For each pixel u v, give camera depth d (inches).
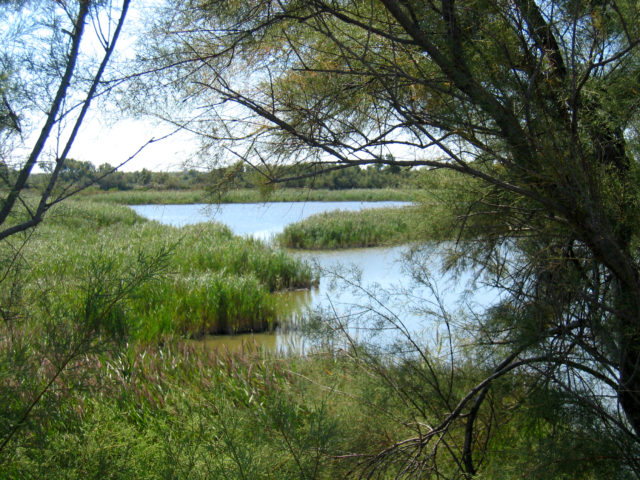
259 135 76.7
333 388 98.9
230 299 352.5
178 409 105.3
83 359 80.8
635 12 66.0
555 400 77.9
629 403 80.9
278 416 83.2
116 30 70.6
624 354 78.4
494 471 84.5
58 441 80.5
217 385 186.2
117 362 190.2
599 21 64.6
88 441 82.2
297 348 229.1
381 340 106.9
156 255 90.6
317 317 109.6
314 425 82.3
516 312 88.4
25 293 84.7
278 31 75.7
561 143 70.1
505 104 67.9
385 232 706.8
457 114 69.9
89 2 68.6
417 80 70.3
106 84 71.4
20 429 71.1
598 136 75.9
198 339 331.9
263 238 762.2
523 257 94.9
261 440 82.1
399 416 97.1
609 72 73.6
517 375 86.3
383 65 73.0
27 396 74.2
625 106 70.2
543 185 71.7
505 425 98.1
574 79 65.9
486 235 96.3
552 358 78.2
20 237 86.9
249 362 205.2
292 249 701.3
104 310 80.6
